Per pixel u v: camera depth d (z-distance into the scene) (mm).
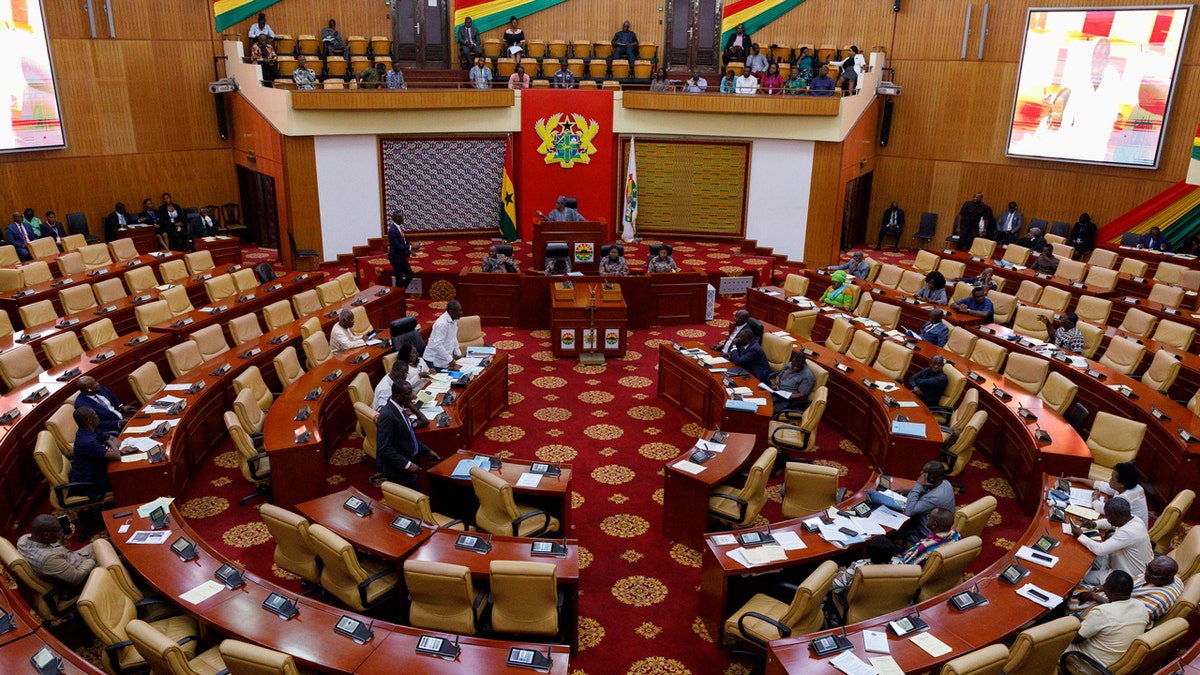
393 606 6938
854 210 22016
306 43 20156
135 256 16547
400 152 19844
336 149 18797
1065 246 17859
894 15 21234
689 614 7312
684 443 10633
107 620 5734
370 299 13703
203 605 5922
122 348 10992
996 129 20719
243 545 8219
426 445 8938
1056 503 7668
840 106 18922
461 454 8438
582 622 7184
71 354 10727
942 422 10133
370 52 20531
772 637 6203
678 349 11547
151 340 11406
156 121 19500
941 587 6645
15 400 9188
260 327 13695
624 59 21234
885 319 13117
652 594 7586
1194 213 18484
